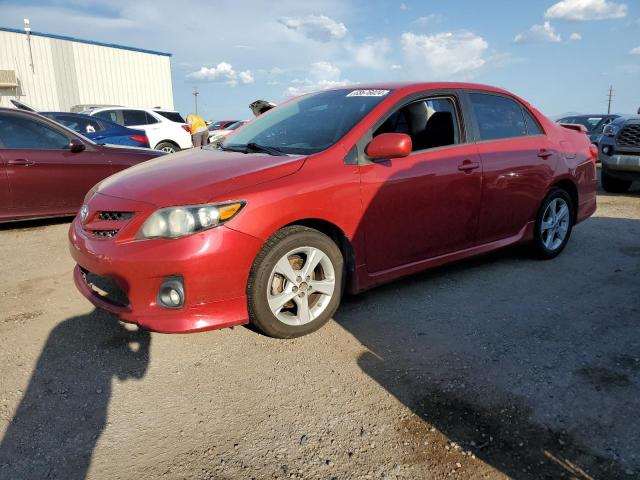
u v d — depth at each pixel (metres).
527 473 1.92
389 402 2.38
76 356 2.86
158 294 2.63
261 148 3.42
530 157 4.18
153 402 2.42
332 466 1.98
